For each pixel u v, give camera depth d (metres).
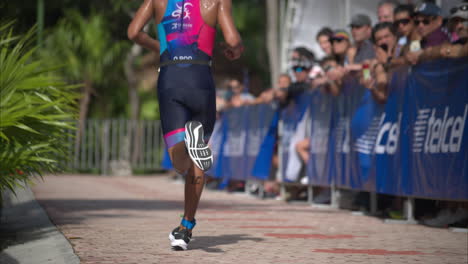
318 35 23.11
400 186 15.77
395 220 15.62
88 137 50.47
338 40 20.80
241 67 58.41
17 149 10.88
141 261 9.12
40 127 11.41
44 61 12.73
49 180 37.59
